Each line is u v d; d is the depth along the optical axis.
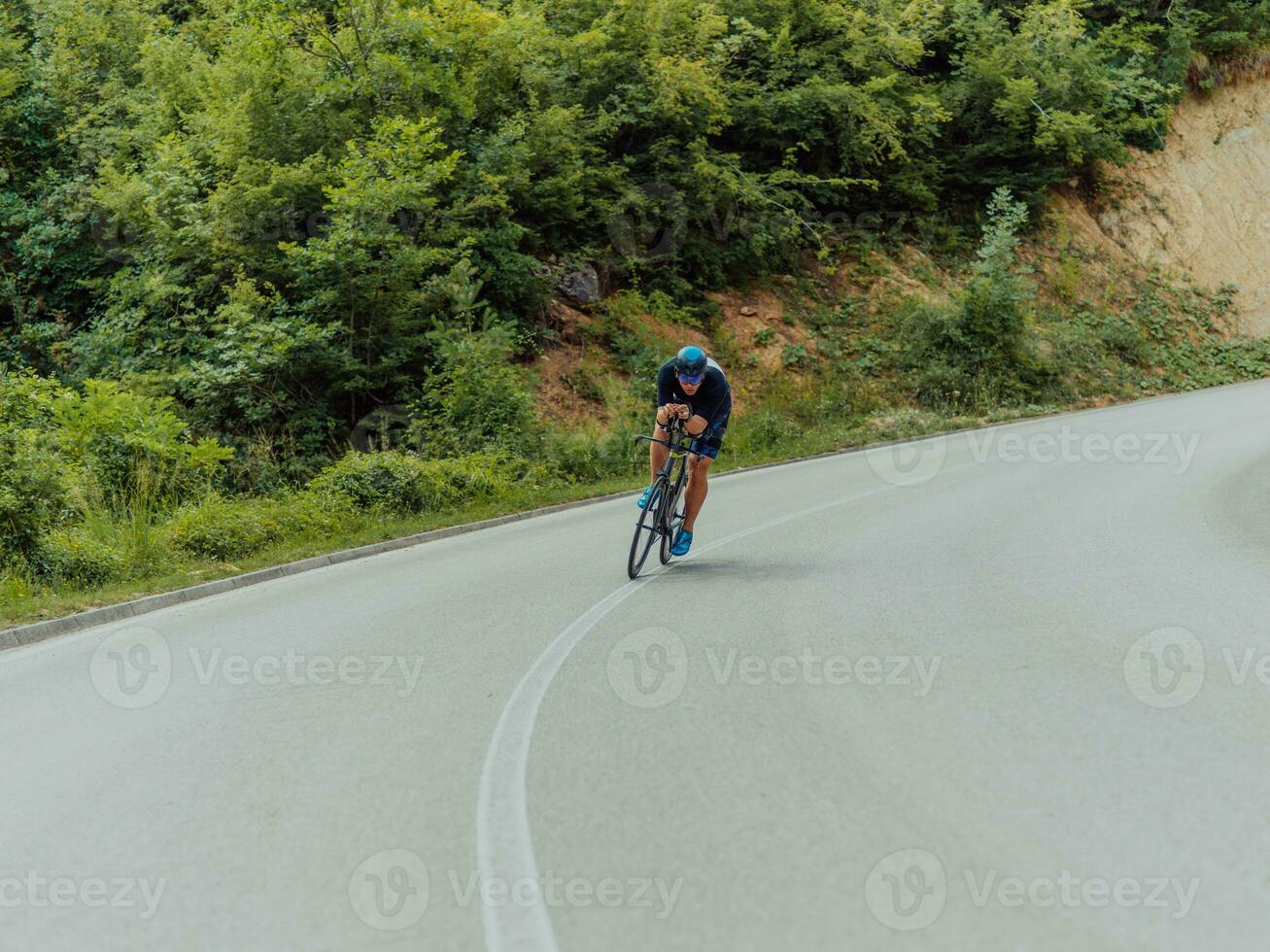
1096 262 35.09
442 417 19.28
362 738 5.18
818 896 3.26
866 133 29.47
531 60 24.09
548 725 5.18
